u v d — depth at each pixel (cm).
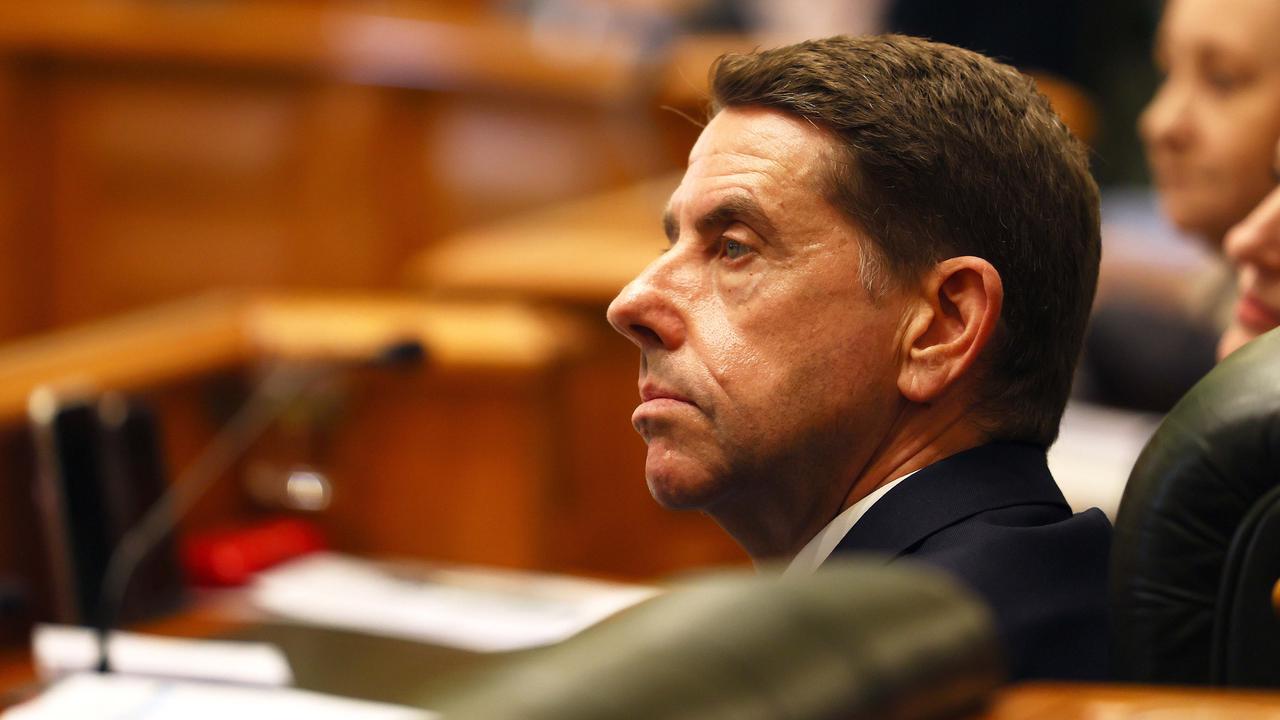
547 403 1037
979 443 448
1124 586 369
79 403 726
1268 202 526
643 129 1570
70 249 1497
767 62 452
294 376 981
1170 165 828
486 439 991
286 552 905
